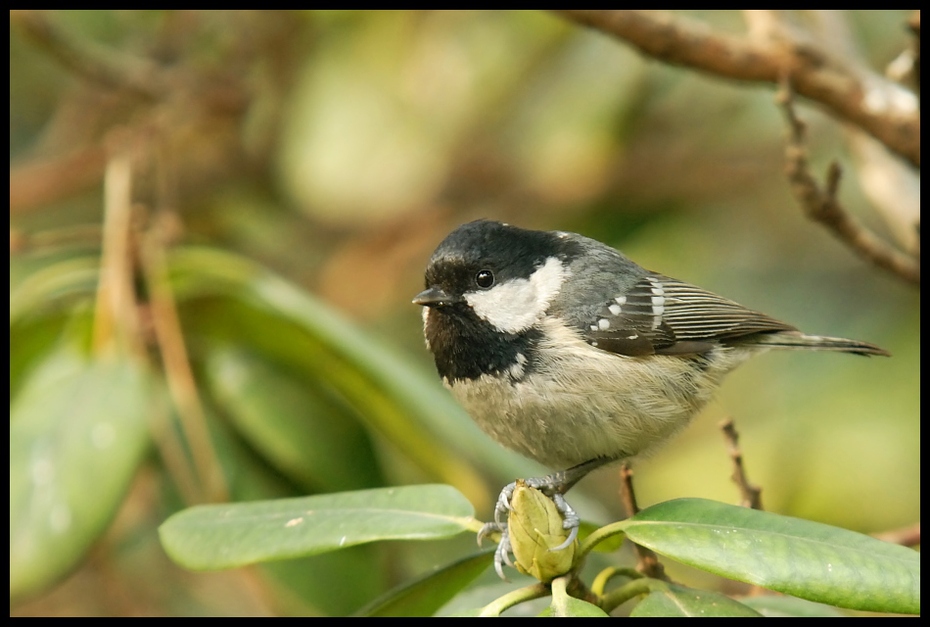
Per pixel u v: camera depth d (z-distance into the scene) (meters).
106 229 8.16
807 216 8.27
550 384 7.25
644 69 11.59
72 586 10.86
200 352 8.45
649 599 5.27
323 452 8.17
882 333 11.70
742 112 12.35
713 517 5.18
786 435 11.52
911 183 9.71
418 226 13.42
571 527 5.55
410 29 12.09
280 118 12.77
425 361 12.88
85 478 7.08
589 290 7.61
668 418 7.62
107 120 12.65
